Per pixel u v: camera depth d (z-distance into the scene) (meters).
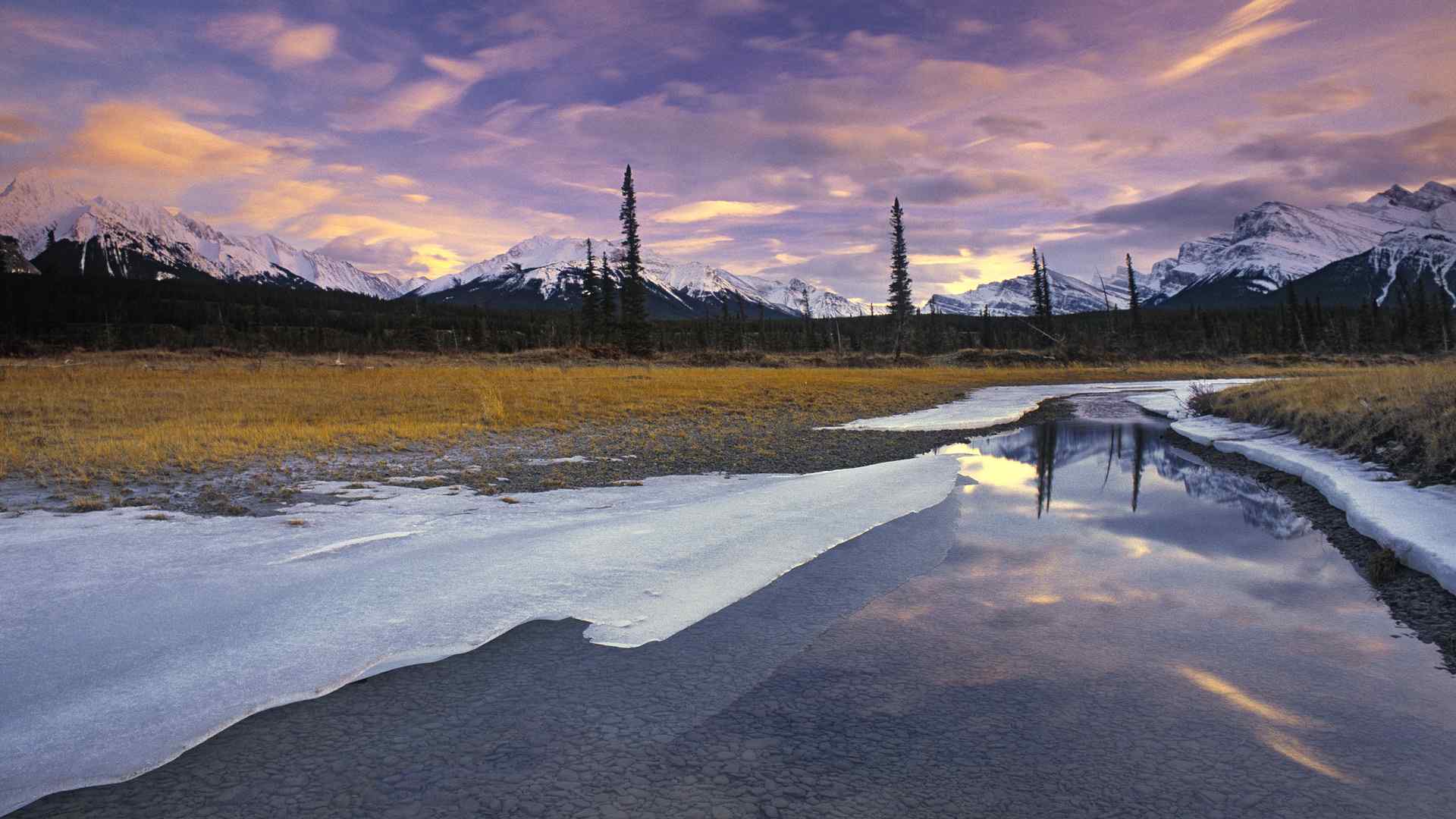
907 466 11.68
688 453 13.34
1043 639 4.72
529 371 39.25
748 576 6.00
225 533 7.19
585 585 5.64
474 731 3.54
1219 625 4.94
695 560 6.34
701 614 5.12
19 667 4.12
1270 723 3.60
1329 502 8.81
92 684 3.94
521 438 14.93
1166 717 3.66
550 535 7.11
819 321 142.25
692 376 38.72
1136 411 23.47
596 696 3.90
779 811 2.88
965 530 7.65
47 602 5.10
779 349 96.12
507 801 2.95
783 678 4.13
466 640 4.61
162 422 15.54
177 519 7.86
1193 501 9.20
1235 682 4.07
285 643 4.49
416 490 9.70
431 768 3.21
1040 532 7.55
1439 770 3.17
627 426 17.31
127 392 22.11
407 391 24.45
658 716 3.69
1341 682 4.06
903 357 61.38
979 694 3.93
